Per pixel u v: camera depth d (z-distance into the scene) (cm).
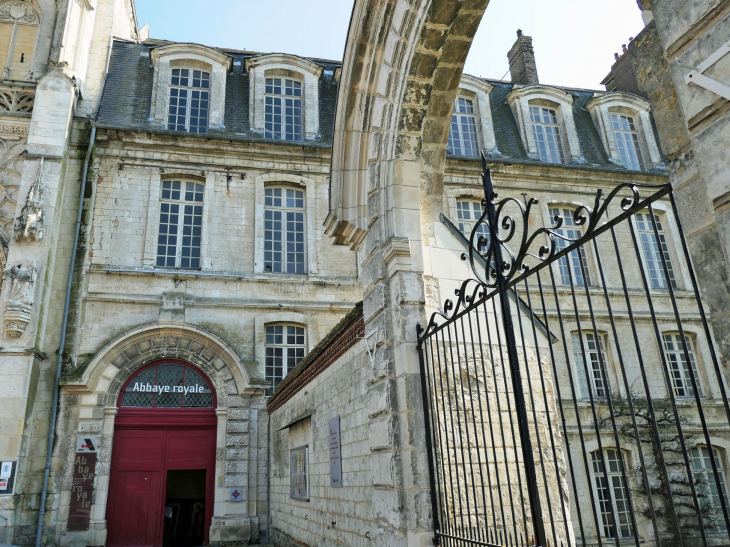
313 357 971
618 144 2308
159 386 1636
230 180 1870
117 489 1530
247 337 1716
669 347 1962
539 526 393
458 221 2012
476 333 673
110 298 1644
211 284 1744
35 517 1429
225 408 1628
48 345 1568
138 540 1505
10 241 1614
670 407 1817
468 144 2158
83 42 1891
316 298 1808
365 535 678
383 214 667
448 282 672
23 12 1895
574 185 2133
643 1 304
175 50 1991
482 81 2223
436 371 627
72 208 1711
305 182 1930
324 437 903
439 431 554
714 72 255
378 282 657
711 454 253
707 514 1667
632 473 1717
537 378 690
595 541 1597
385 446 600
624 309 1980
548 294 1964
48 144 1681
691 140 268
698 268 264
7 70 1814
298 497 1082
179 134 1833
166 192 1841
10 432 1414
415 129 667
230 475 1561
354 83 709
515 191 2086
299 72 2086
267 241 1867
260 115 1983
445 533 528
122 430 1579
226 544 1496
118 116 1845
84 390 1544
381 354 631
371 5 665
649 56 305
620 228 2117
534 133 2241
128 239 1730
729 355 243
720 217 251
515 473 632
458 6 589
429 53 625
